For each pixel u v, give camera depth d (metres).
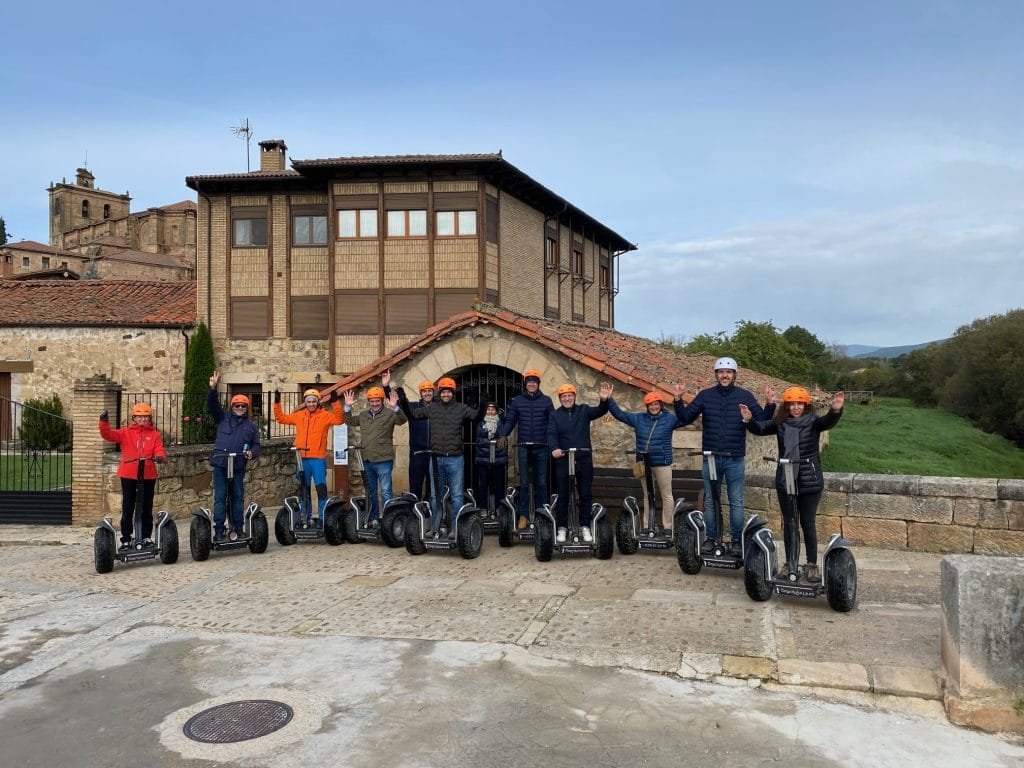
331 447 12.27
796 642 5.68
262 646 6.04
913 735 4.42
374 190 23.84
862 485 9.05
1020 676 4.49
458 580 7.87
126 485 8.98
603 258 36.19
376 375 11.86
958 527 8.60
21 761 4.25
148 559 9.31
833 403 6.29
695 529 7.73
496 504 10.14
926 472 28.42
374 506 10.09
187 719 4.74
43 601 7.67
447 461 9.09
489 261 24.00
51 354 24.41
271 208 25.47
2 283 27.77
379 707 4.83
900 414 50.28
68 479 15.81
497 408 11.34
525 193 26.33
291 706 4.88
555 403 10.92
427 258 23.64
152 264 56.16
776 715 4.67
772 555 6.70
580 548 8.47
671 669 5.31
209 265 25.45
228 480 9.41
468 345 11.45
